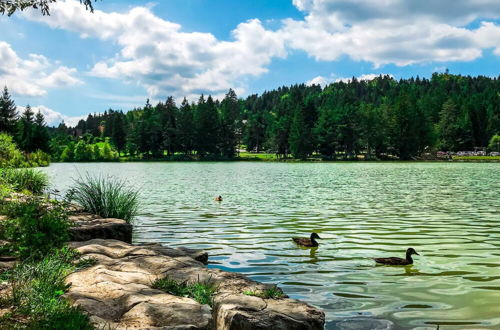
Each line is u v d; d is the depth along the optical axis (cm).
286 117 14425
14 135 11675
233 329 516
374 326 623
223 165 10131
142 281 710
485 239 1293
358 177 4788
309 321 547
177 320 525
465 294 773
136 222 1627
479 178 4488
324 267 969
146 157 14812
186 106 15125
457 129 15775
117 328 494
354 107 13400
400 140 13162
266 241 1270
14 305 548
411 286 823
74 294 605
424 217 1733
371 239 1298
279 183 3819
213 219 1698
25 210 1055
